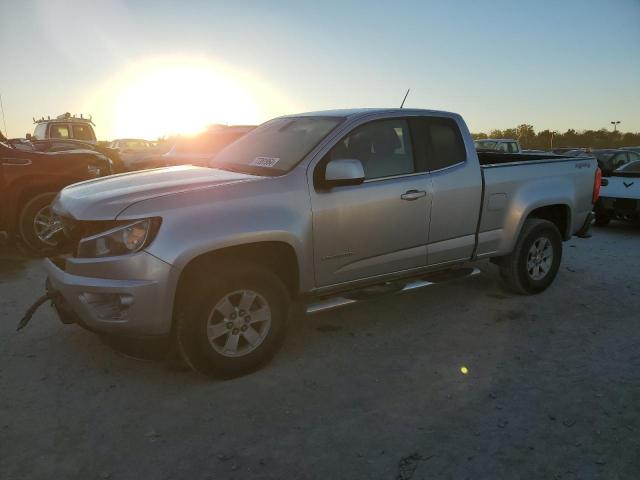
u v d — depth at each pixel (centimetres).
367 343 434
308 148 403
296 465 280
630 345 433
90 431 308
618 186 957
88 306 337
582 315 500
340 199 396
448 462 283
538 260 548
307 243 382
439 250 464
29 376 370
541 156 615
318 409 334
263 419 322
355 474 273
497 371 386
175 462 282
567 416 327
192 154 1020
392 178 429
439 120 469
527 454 289
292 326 467
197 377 372
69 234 372
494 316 495
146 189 362
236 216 351
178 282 339
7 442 296
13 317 475
